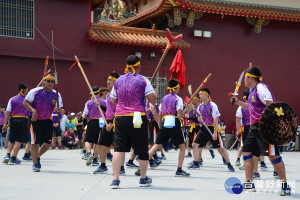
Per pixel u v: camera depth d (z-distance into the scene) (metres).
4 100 19.59
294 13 23.33
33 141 8.71
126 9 27.28
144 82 6.55
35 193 6.14
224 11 21.73
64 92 20.47
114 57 21.42
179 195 6.10
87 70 20.92
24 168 9.70
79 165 10.66
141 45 21.09
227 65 23.25
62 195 5.96
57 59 20.25
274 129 6.06
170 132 8.75
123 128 6.54
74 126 19.19
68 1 20.58
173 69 10.84
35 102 8.60
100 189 6.55
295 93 24.41
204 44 22.91
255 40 23.81
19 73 19.88
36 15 20.03
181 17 22.30
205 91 10.27
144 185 6.87
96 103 8.86
